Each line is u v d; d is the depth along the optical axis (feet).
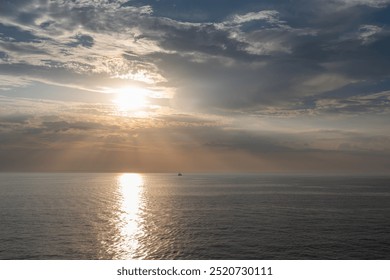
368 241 189.67
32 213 295.28
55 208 331.77
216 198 435.94
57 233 212.64
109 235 207.92
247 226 233.35
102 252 172.65
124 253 171.12
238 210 314.35
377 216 277.64
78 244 186.80
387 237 198.70
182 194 503.61
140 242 191.01
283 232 212.43
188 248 178.40
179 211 310.45
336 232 212.23
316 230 218.59
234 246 180.86
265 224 240.32
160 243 188.55
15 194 488.85
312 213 294.25
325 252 169.17
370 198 432.25
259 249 174.81
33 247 180.14
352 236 201.16
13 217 272.72
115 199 425.69
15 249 176.24
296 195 477.36
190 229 224.53
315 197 446.60
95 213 298.76
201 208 331.36
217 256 164.55
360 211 306.76
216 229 223.71
